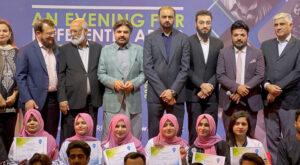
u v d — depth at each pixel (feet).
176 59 18.24
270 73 18.70
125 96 18.28
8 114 18.74
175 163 15.07
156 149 15.07
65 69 18.60
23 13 23.52
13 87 18.69
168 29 18.51
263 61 18.48
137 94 18.53
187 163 16.16
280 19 18.66
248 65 18.33
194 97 18.76
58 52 18.86
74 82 18.26
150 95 18.33
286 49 18.66
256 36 23.12
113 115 18.26
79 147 13.48
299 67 18.35
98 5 23.45
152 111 18.30
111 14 23.47
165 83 18.13
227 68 18.44
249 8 23.11
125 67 18.35
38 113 16.84
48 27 18.40
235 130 15.94
